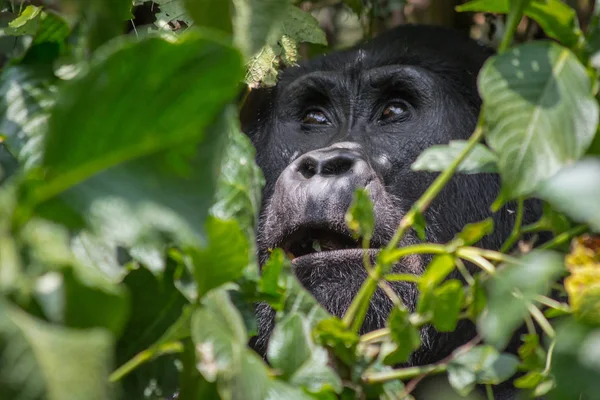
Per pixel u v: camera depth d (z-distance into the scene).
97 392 1.72
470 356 3.39
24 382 1.70
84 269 2.02
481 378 3.35
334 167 6.43
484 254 3.22
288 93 8.10
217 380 2.53
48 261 1.96
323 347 3.21
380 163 7.44
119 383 2.83
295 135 7.97
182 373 2.73
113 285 2.06
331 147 6.70
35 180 1.95
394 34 8.32
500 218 7.67
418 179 7.45
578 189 2.88
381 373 3.34
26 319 1.79
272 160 7.99
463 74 8.06
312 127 8.02
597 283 2.98
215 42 1.94
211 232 2.60
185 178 1.99
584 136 2.81
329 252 6.11
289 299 3.40
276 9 2.43
